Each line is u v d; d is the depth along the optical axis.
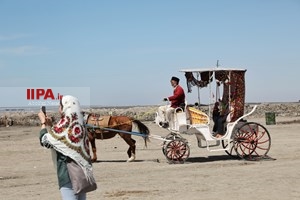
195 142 30.77
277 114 80.06
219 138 19.25
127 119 20.66
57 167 7.15
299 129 42.97
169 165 19.05
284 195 12.49
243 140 19.78
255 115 79.31
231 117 19.39
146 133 20.61
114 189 13.81
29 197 12.97
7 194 13.46
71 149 7.04
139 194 13.00
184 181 15.08
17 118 71.12
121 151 26.58
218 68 18.92
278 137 33.75
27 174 17.38
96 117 20.55
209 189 13.59
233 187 13.83
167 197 12.51
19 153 25.36
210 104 19.08
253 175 15.98
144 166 18.91
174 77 18.97
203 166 18.48
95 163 20.27
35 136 41.41
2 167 19.48
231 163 19.22
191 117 19.02
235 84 19.23
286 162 19.38
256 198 12.16
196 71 18.95
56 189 14.16
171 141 19.47
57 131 7.07
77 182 7.02
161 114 19.42
